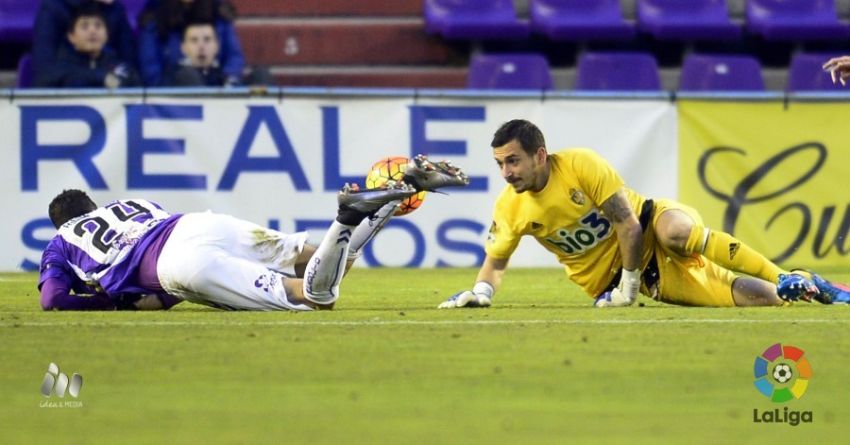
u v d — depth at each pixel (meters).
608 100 38.56
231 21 44.56
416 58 52.28
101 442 12.80
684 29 51.41
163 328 20.86
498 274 25.05
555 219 23.84
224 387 15.71
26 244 37.75
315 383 15.95
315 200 38.19
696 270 24.36
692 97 38.62
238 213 38.06
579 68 48.00
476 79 47.91
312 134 38.16
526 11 53.56
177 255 23.06
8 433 13.30
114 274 23.47
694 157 38.66
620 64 48.03
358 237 23.22
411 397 15.08
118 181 37.84
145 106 37.88
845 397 15.18
